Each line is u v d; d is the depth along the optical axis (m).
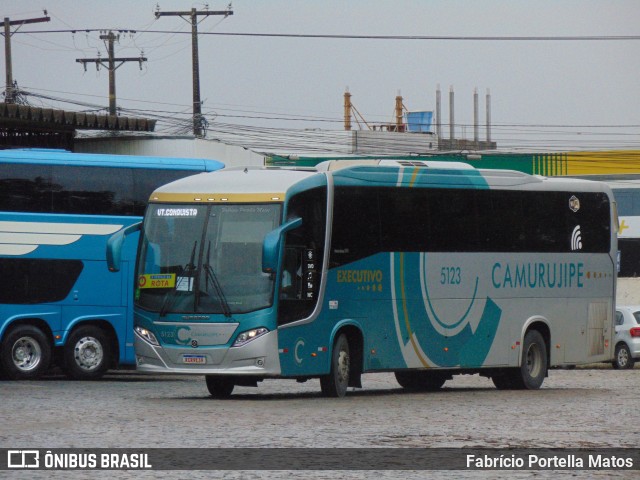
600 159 149.88
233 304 42.88
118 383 56.38
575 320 55.88
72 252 56.97
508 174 53.28
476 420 36.75
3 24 121.44
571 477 25.09
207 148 91.81
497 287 52.34
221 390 46.66
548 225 54.72
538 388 54.38
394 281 48.06
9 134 84.31
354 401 44.44
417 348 49.06
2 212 55.59
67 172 56.97
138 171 58.41
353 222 46.53
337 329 45.59
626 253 138.38
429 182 49.81
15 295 55.75
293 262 43.88
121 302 58.19
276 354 42.81
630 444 30.53
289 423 34.94
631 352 83.62
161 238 44.50
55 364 58.25
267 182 44.28
